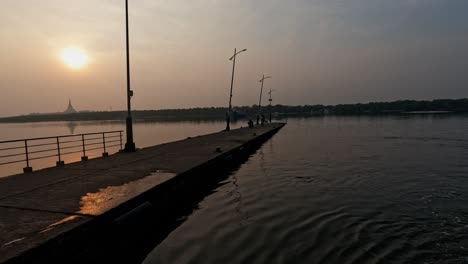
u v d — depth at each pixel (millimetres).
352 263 5625
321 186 11992
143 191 7992
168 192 9555
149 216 7891
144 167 12148
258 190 11617
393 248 6254
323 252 6074
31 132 87312
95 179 9734
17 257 4242
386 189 11305
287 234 7031
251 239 6781
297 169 16234
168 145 22375
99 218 6074
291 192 11102
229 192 11516
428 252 6066
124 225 6656
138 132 75500
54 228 5316
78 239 5430
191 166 12328
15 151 47656
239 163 19453
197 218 8523
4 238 4871
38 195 7660
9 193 7887
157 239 7117
